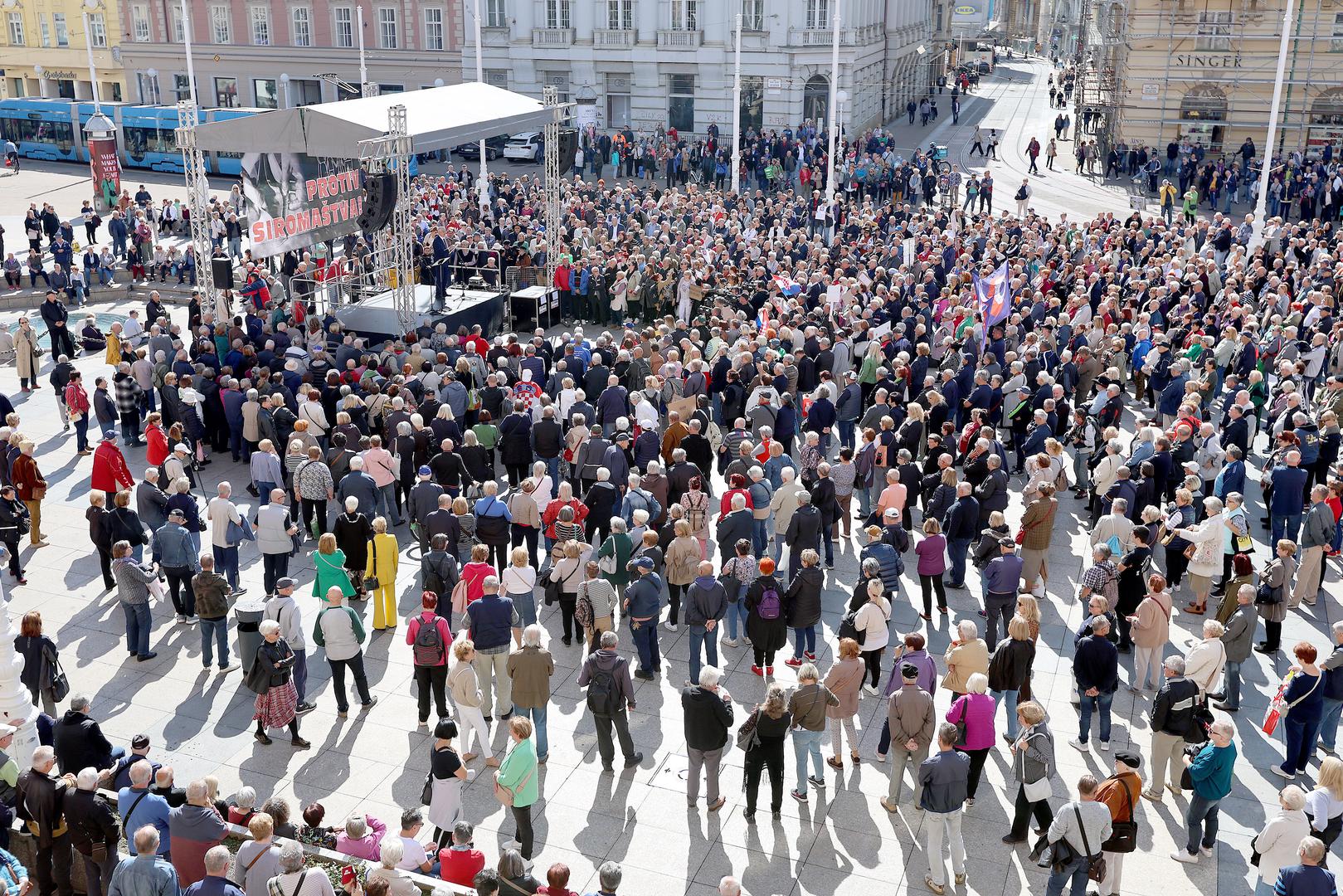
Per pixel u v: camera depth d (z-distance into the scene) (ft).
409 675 49.39
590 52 197.57
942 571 52.16
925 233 116.37
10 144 193.16
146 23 236.02
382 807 41.06
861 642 46.52
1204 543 52.16
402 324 89.97
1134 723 45.68
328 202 97.81
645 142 178.91
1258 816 40.75
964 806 40.83
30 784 35.53
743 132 194.49
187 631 52.90
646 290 100.22
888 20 231.30
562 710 47.01
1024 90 313.12
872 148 178.81
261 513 53.47
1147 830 39.96
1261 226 118.11
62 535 62.28
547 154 108.88
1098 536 52.08
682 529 51.11
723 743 40.22
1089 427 65.21
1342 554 59.67
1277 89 117.60
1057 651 51.03
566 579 49.73
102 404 69.56
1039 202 160.76
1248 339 75.56
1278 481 57.31
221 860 30.48
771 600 46.32
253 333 88.07
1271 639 50.34
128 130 188.24
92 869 35.65
